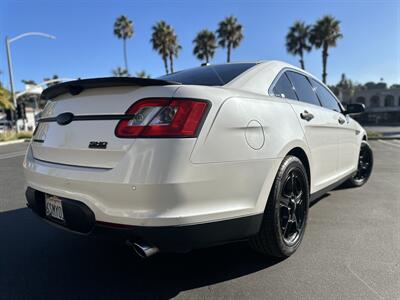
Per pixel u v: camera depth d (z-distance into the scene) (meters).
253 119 2.53
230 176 2.31
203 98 2.26
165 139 2.10
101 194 2.19
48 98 2.89
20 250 3.20
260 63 3.29
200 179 2.17
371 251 3.06
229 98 2.43
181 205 2.12
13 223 3.98
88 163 2.30
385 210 4.27
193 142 2.15
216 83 2.88
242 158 2.38
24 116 29.02
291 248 2.91
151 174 2.07
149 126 2.14
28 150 3.02
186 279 2.62
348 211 4.24
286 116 2.93
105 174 2.17
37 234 3.61
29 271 2.79
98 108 2.36
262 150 2.53
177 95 2.19
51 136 2.63
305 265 2.81
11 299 2.38
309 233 3.50
